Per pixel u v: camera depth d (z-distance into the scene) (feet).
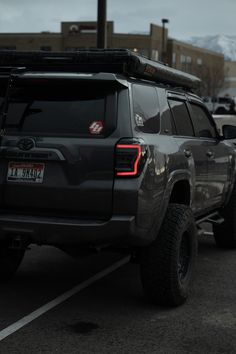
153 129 17.24
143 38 208.23
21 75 16.19
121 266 22.26
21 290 18.83
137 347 14.05
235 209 24.85
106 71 16.31
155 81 18.61
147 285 16.81
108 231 15.25
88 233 15.28
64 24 205.77
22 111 16.46
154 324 15.69
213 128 23.67
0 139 16.16
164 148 16.98
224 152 23.58
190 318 16.24
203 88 238.27
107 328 15.34
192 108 21.59
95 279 20.33
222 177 23.24
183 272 17.81
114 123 15.64
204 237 28.48
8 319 15.97
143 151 15.43
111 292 18.74
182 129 19.88
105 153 15.34
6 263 19.40
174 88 20.25
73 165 15.49
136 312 16.71
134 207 15.23
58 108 16.21
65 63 16.49
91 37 204.23
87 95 16.10
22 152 15.84
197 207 20.53
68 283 19.76
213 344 14.30
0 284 19.51
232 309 17.08
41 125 16.16
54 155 15.57
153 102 17.71
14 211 16.15
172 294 16.78
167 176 16.89
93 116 15.85
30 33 208.03
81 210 15.55
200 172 20.35
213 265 22.63
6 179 16.07
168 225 16.65
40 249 24.85
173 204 17.61
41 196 15.79
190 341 14.48
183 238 17.57
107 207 15.31
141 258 16.70
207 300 17.97
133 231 15.31
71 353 13.64
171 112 19.13
